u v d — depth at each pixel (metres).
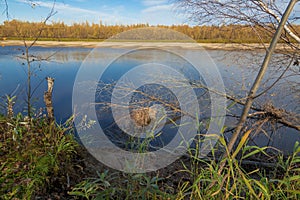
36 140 2.21
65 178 1.96
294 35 2.70
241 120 1.84
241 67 3.31
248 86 3.19
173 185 2.12
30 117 2.48
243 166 2.71
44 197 1.72
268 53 1.74
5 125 2.37
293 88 3.14
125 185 1.89
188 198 1.84
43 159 1.91
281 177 2.21
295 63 2.76
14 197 1.51
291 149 3.04
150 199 1.70
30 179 1.71
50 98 2.58
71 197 1.78
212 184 1.45
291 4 1.62
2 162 1.81
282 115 2.73
